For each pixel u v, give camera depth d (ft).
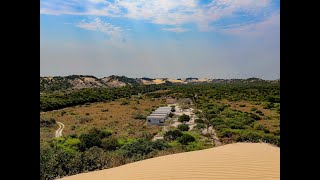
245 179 21.44
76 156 37.29
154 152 53.06
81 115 164.04
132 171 25.32
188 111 178.70
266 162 25.98
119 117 156.35
